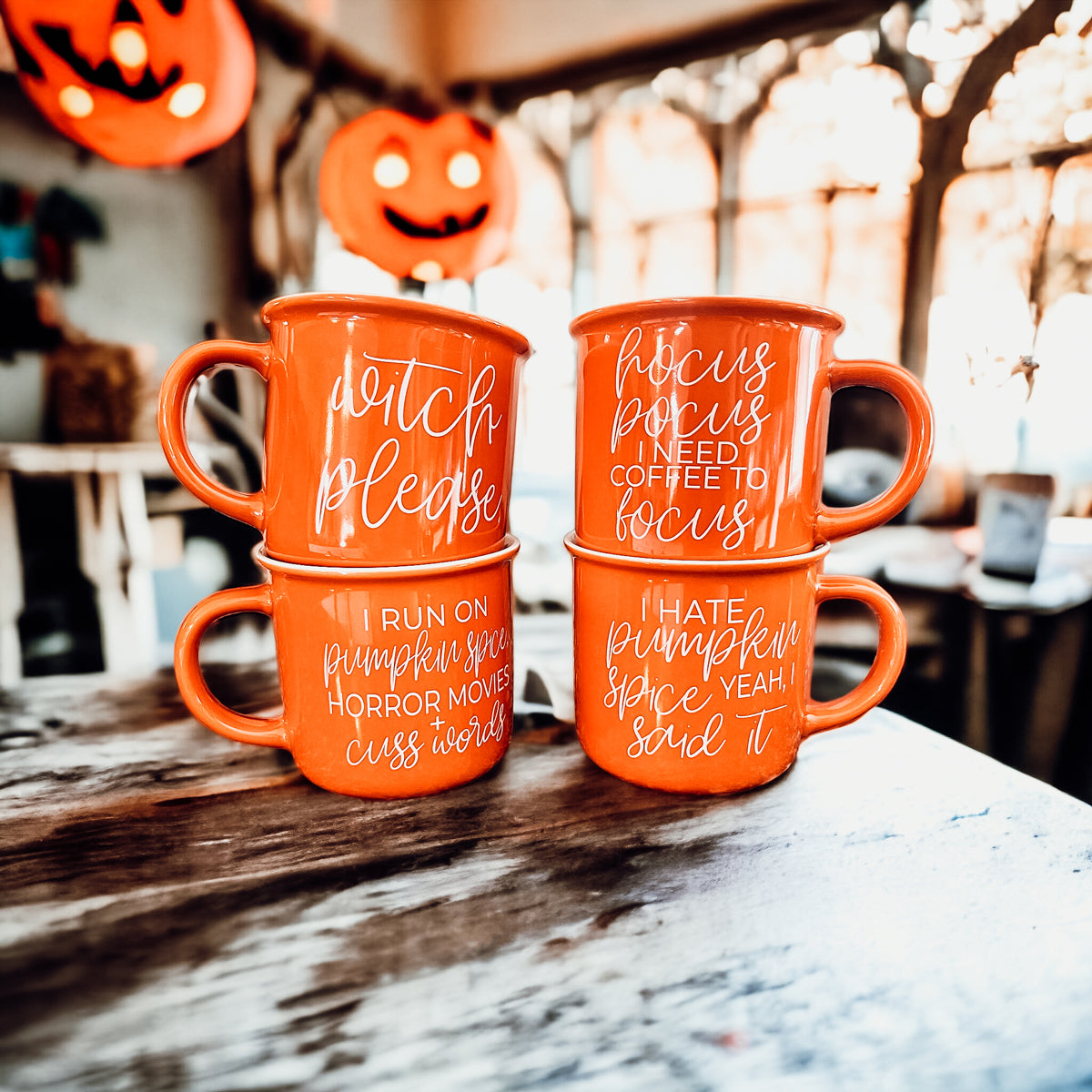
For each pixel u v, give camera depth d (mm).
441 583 274
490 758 312
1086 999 189
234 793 302
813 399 273
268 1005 186
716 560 271
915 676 620
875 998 190
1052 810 290
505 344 279
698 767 292
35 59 444
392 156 542
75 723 381
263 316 265
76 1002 186
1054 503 567
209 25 472
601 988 193
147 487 525
